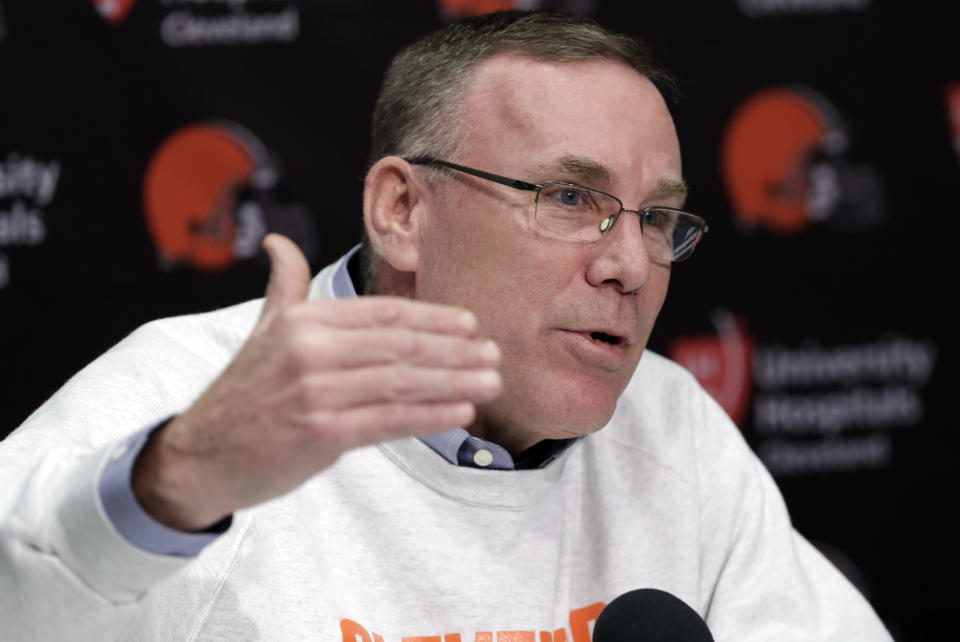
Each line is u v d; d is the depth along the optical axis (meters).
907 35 11.02
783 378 10.98
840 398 11.02
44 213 10.11
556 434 5.29
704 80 10.88
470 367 3.18
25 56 10.08
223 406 3.28
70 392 4.97
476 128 5.21
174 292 10.28
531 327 5.09
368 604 5.16
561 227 5.07
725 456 6.55
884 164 11.01
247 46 10.38
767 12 10.91
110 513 3.44
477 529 5.41
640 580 5.88
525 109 5.12
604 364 5.12
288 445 3.17
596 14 10.74
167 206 10.27
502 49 5.30
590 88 5.19
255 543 4.92
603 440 6.19
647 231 5.48
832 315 11.01
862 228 11.01
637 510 6.06
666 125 5.39
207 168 10.34
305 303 3.20
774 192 10.96
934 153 11.01
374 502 5.31
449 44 5.54
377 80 10.53
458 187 5.22
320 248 10.49
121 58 10.20
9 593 3.61
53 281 10.12
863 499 11.05
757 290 10.97
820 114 10.97
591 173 5.07
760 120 10.93
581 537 5.92
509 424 5.39
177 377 5.32
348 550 5.24
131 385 5.09
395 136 5.61
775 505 6.59
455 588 5.29
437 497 5.39
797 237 10.98
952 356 11.05
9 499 3.88
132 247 10.22
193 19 10.30
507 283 5.10
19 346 10.08
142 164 10.24
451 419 3.17
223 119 10.35
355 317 3.16
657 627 4.96
